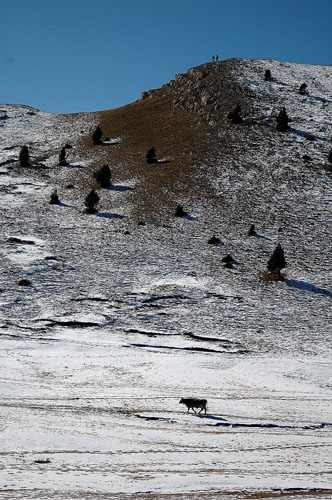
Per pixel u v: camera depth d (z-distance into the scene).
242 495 36.88
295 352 105.25
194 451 50.44
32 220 197.88
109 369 91.62
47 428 55.78
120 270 152.88
